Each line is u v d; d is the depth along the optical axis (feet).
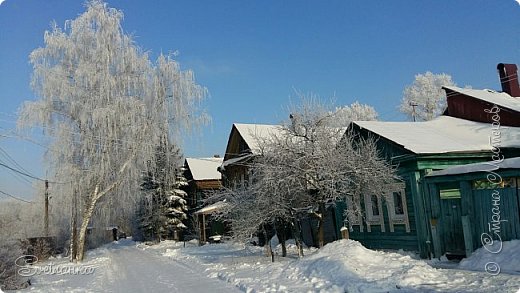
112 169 85.81
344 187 49.01
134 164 86.94
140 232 176.45
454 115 69.87
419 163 47.01
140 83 87.45
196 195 146.51
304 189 50.16
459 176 41.42
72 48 84.17
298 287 34.55
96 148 82.38
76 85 83.35
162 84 89.71
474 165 41.19
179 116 90.43
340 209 62.23
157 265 68.59
